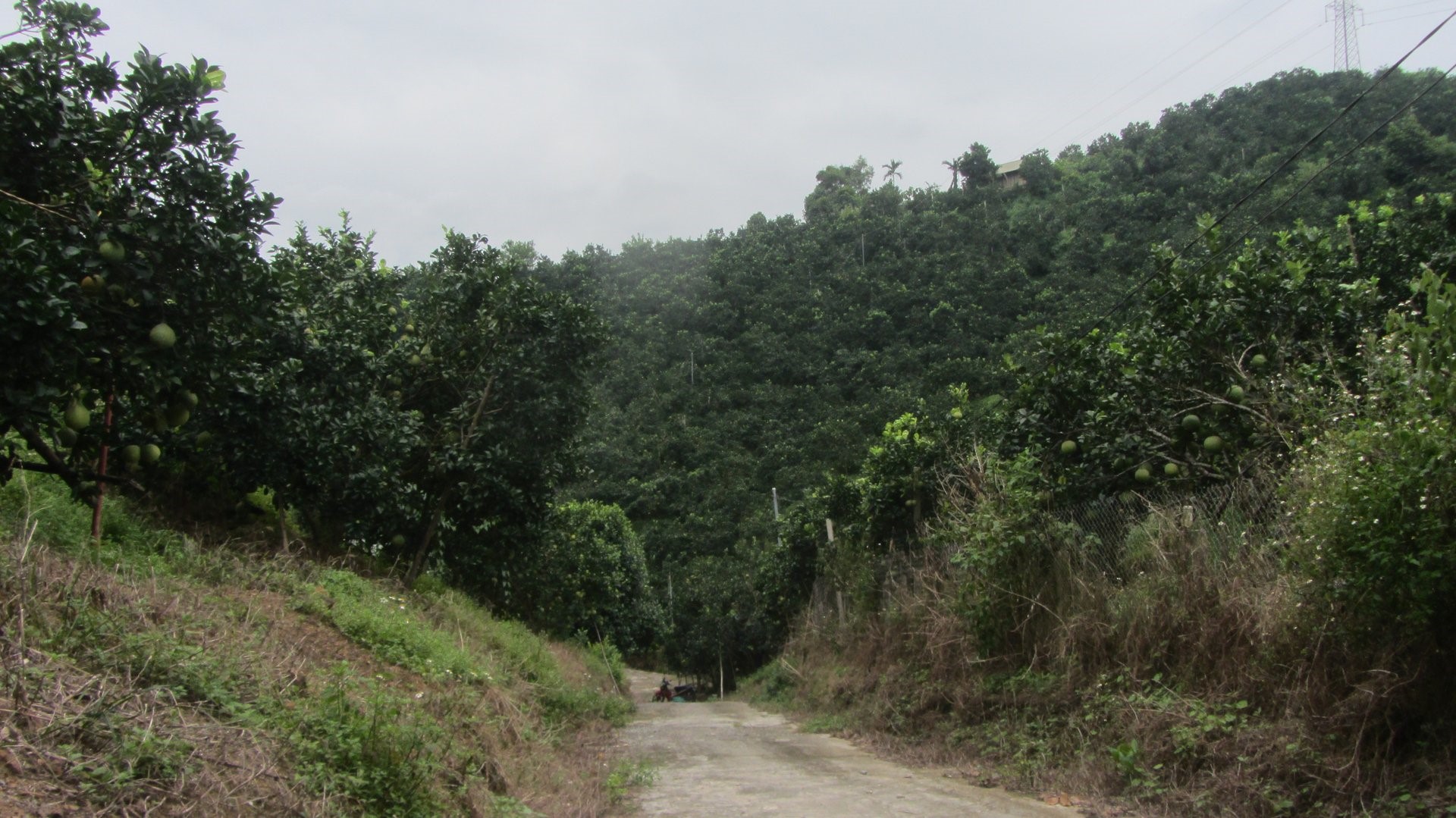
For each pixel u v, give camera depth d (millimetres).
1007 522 9891
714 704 24203
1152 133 53344
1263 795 5680
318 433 11430
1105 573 9234
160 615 5387
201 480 11383
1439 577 5012
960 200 57000
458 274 14961
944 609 11281
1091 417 10383
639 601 36688
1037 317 37344
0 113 5461
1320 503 5805
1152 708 7098
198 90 6188
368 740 4914
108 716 3727
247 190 6281
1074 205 49219
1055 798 6863
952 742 9508
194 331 6000
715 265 56812
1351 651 5828
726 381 46938
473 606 15797
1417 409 5387
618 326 53281
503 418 14844
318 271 13875
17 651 3945
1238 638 6875
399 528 14734
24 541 5457
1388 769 5348
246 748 4156
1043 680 9016
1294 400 8086
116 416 6816
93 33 6172
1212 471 9258
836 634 17781
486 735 7207
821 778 8258
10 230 4750
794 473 35812
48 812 3039
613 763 9117
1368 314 9383
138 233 5641
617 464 43750
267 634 6266
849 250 54969
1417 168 26578
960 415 15773
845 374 43125
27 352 4789
